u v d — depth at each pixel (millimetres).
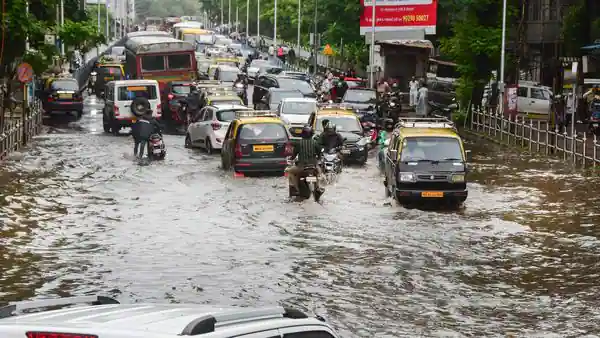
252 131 33688
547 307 15703
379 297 16156
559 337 13852
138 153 40969
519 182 32781
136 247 20578
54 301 6832
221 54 115625
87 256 19594
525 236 22391
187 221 24000
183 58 60312
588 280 17766
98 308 6609
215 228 22984
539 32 68312
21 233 22250
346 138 38406
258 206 26578
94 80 85062
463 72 59031
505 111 51188
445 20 79312
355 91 54875
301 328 6074
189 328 5391
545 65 69125
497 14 58906
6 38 42688
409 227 23375
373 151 44625
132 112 49125
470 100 58438
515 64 59344
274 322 5949
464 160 27250
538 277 18016
